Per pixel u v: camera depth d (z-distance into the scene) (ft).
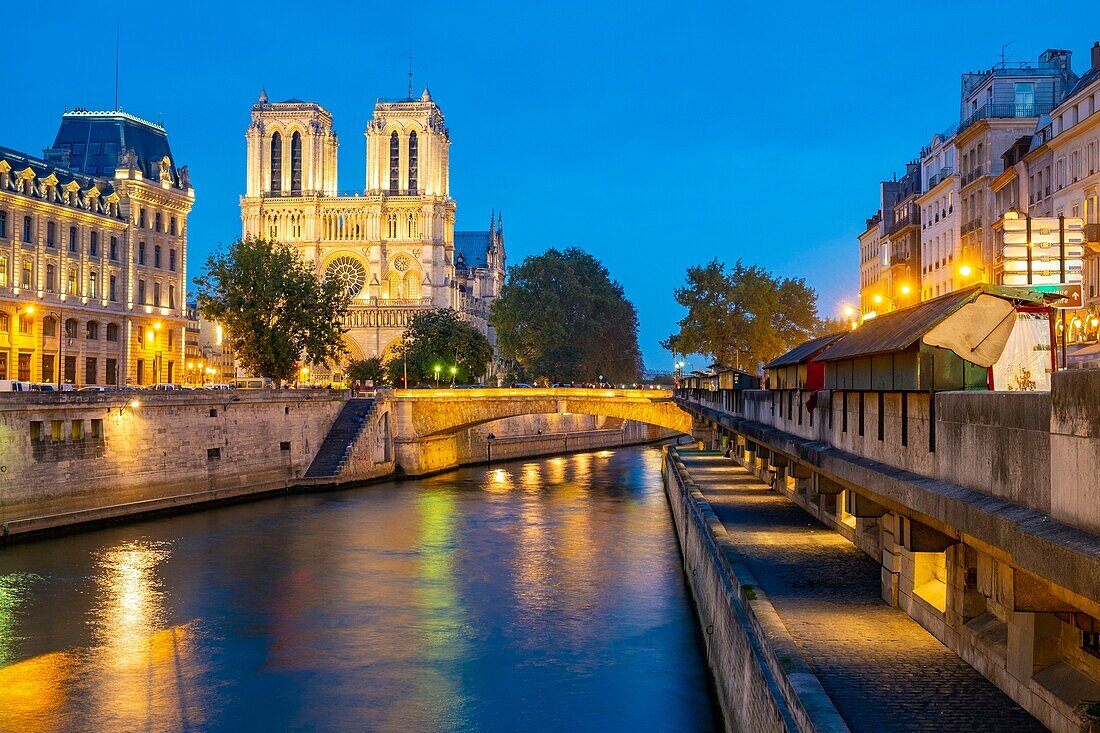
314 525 238.07
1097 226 177.68
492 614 153.48
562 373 552.41
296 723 110.52
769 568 115.34
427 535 223.92
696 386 357.41
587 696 117.08
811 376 115.03
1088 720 53.62
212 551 202.90
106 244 402.93
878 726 62.95
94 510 231.50
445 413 364.99
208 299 368.89
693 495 181.98
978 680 71.82
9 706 115.14
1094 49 208.74
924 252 296.71
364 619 151.12
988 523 49.37
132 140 438.40
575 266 593.01
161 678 124.98
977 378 65.72
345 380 614.75
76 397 227.20
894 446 73.72
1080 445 40.47
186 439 266.77
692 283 439.22
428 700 116.88
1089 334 136.26
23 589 167.94
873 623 89.35
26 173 360.89
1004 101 247.70
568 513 259.39
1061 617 60.23
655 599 162.09
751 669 79.82
